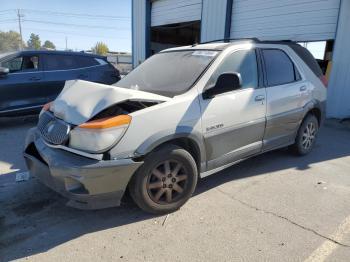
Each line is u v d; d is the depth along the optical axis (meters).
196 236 3.27
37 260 2.95
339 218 3.59
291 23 10.19
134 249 3.08
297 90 5.08
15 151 6.00
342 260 2.89
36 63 8.15
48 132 3.60
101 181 3.17
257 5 11.18
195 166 3.75
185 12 14.69
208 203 3.92
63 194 3.29
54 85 8.28
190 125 3.64
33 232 3.38
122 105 3.51
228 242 3.16
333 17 9.07
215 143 3.95
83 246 3.14
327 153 5.89
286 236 3.25
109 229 3.41
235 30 12.14
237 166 5.12
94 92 3.58
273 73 4.79
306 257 2.94
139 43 18.17
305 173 4.88
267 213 3.69
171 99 3.60
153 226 3.45
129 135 3.25
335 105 9.25
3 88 7.58
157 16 16.67
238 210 3.76
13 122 8.57
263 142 4.68
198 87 3.83
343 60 8.95
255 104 4.38
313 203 3.94
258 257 2.94
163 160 3.50
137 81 4.43
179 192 3.70
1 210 3.82
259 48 4.69
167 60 4.63
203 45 4.70
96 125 3.15
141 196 3.46
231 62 4.24
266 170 4.97
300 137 5.44
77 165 3.11
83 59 8.95
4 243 3.20
